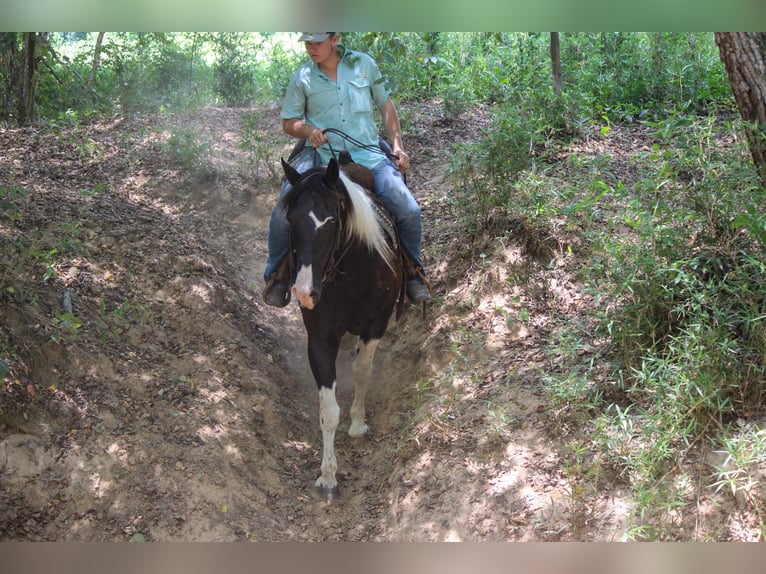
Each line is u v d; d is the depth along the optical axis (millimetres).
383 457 5023
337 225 4359
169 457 4570
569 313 5457
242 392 5316
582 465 4238
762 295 4434
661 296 4711
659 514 3879
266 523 4449
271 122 9156
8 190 5895
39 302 5168
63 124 8656
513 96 8359
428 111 9219
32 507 4164
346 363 6211
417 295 5203
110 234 6180
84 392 4812
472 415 4891
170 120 8898
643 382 4480
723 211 4918
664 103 8648
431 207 7059
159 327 5621
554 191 6148
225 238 7168
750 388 4242
